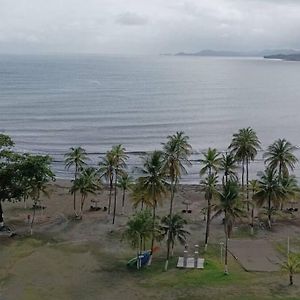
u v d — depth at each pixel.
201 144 154.38
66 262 65.50
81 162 92.69
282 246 72.81
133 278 60.81
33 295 55.88
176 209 90.31
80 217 84.69
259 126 189.50
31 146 147.38
